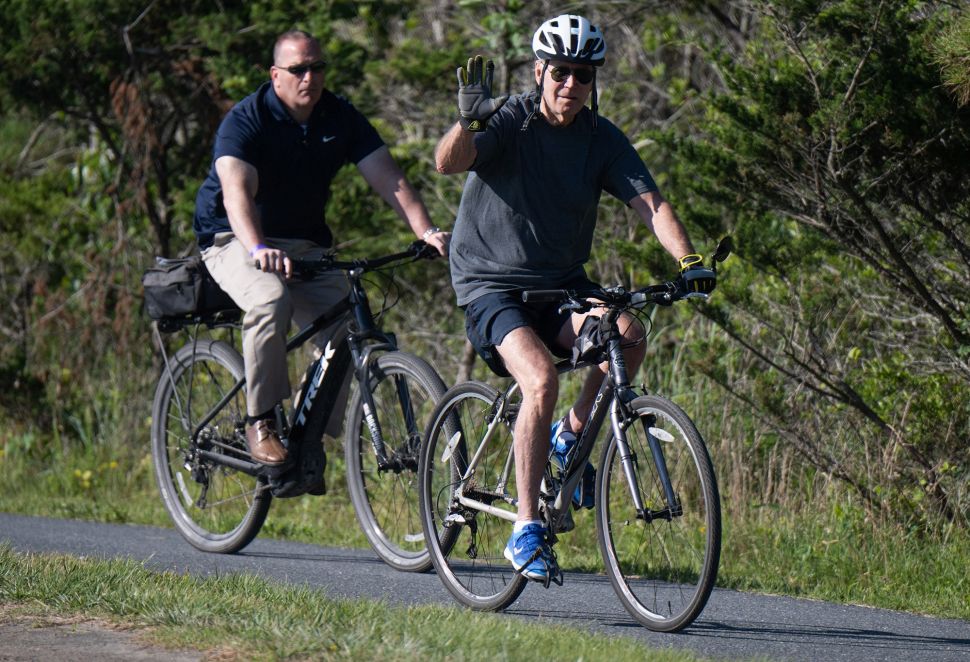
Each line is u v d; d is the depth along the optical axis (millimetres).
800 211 25172
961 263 25219
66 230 44406
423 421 21203
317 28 38656
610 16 41906
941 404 25016
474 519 18922
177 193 41219
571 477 17594
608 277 36719
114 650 13734
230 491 27250
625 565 17734
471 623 15352
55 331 43125
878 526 24469
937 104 22203
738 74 24078
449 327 42438
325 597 16688
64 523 28344
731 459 27453
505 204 17391
